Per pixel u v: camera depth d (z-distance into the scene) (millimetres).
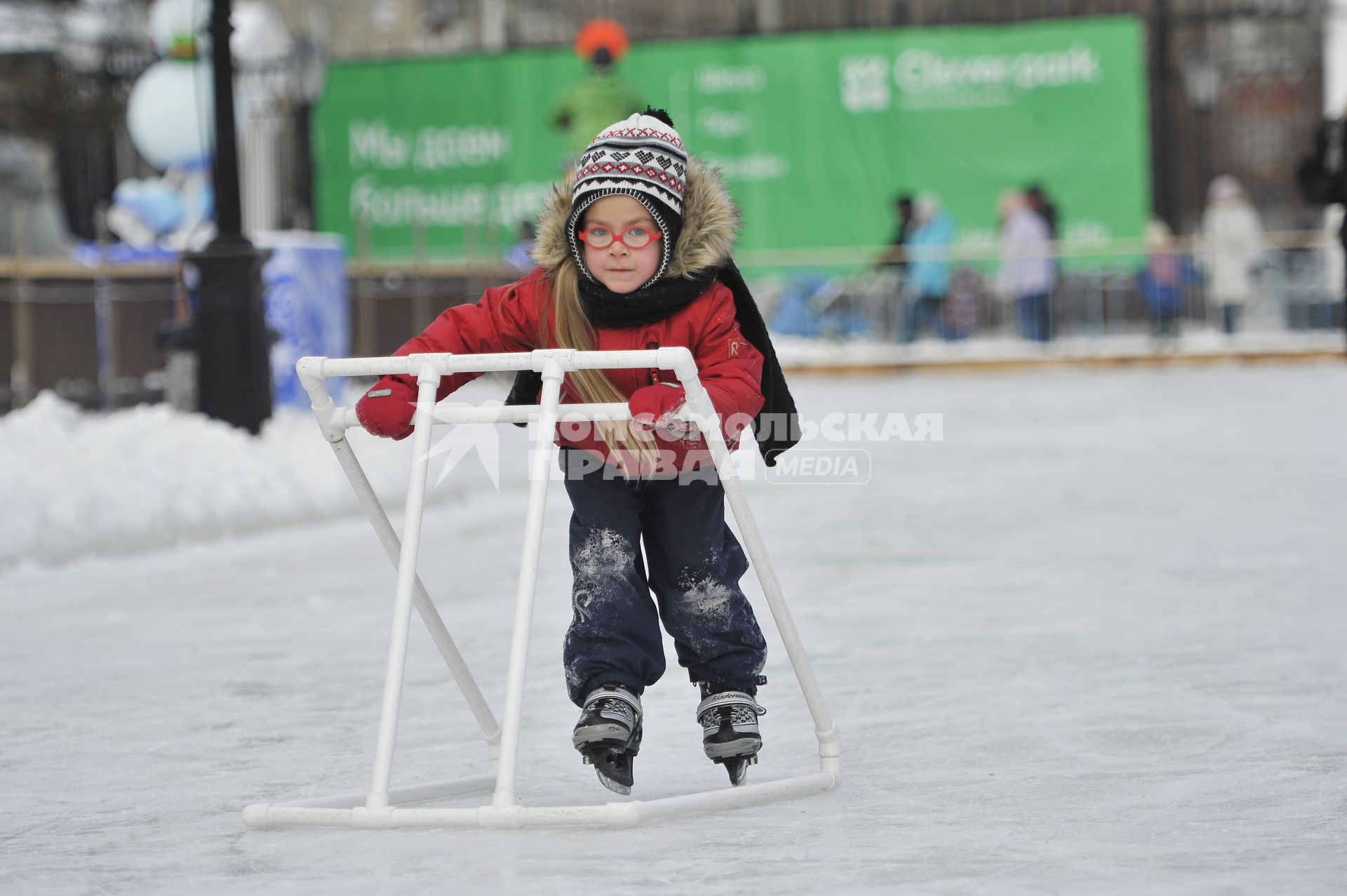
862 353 74812
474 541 28250
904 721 15234
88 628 21156
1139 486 32875
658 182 11766
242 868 11117
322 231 83625
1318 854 10922
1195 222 84500
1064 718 15180
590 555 12203
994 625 19797
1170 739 14312
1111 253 75062
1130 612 20406
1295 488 31859
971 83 78625
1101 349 74750
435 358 11789
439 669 18328
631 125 11984
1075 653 18094
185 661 19047
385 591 23578
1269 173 92562
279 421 36875
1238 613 20141
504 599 22609
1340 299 73250
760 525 28984
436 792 12703
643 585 12328
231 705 16750
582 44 78500
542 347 12398
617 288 11914
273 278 45344
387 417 11805
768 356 12477
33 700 17188
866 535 27547
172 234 56750
